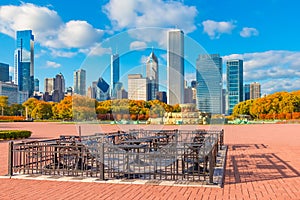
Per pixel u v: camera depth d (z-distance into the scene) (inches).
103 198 234.4
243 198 234.4
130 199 231.3
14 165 351.9
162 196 239.0
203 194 245.0
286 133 999.6
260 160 426.3
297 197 237.8
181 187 267.0
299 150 539.5
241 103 3088.1
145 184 277.0
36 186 271.9
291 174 327.3
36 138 836.6
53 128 1374.3
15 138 803.4
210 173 276.2
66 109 2326.5
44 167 344.2
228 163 401.4
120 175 313.4
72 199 232.2
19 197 238.1
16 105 3378.4
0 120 2534.5
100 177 294.0
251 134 960.9
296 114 2411.4
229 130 1194.6
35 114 2800.2
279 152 513.3
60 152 311.1
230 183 284.8
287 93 2618.1
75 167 331.6
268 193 249.1
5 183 283.1
